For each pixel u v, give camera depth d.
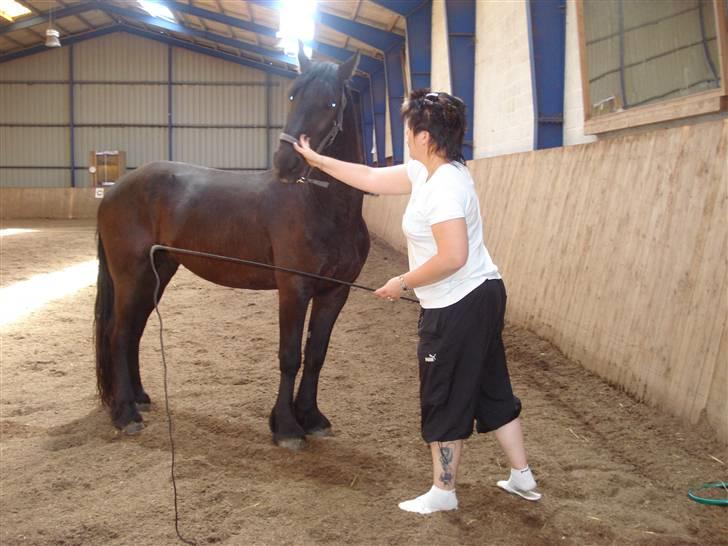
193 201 3.96
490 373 2.85
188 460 3.51
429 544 2.65
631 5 5.08
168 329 6.75
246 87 25.86
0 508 3.01
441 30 11.38
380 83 20.47
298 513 2.93
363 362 5.55
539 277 5.95
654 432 3.76
